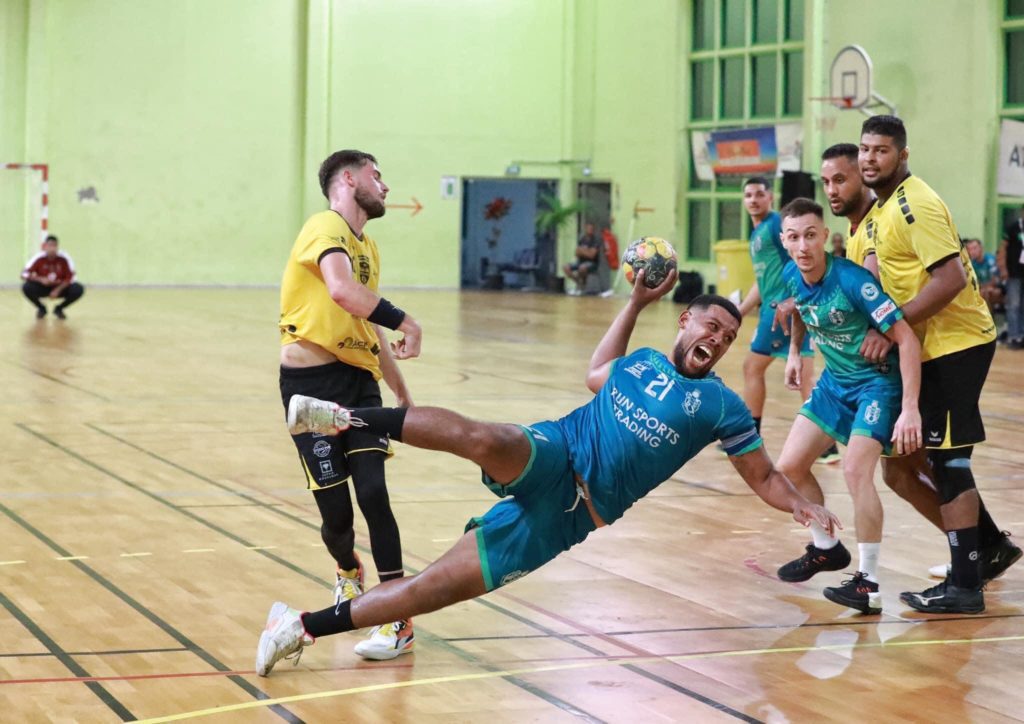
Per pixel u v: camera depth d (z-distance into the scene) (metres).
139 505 7.72
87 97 29.34
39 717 4.21
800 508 4.73
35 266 21.16
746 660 5.05
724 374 15.00
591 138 31.52
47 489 8.14
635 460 4.56
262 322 21.33
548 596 5.94
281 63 30.66
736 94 27.59
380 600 4.59
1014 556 6.21
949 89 22.05
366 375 5.29
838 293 5.74
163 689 4.54
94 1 29.19
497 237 33.50
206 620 5.41
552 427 4.62
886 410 5.82
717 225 27.98
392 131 31.38
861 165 5.87
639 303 5.15
